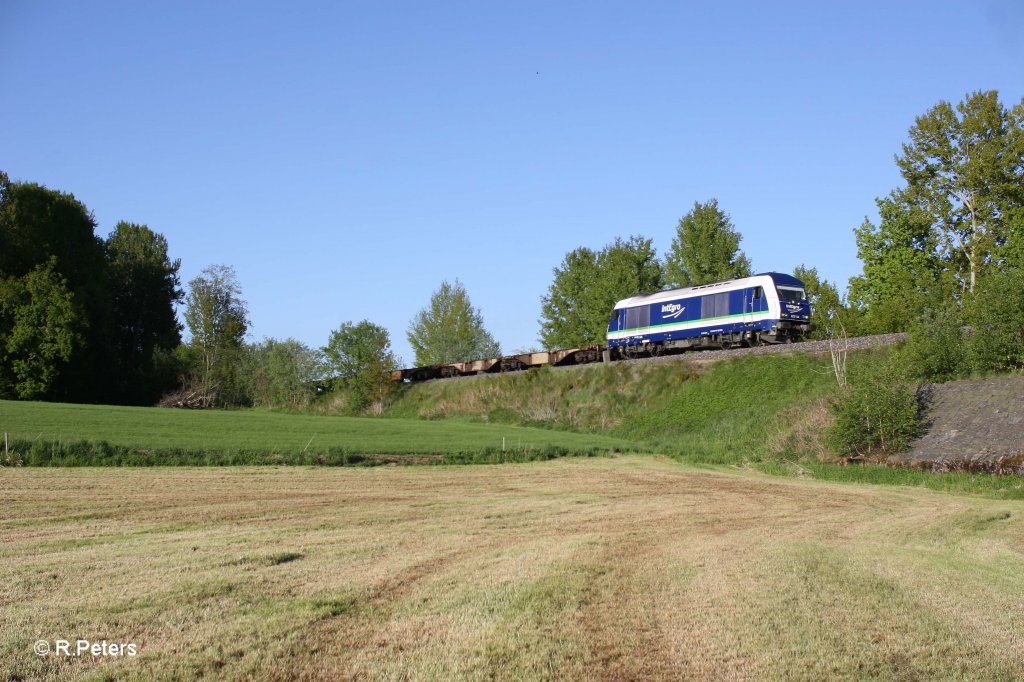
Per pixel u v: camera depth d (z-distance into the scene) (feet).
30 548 45.19
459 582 37.14
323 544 47.47
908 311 142.10
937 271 165.07
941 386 104.12
